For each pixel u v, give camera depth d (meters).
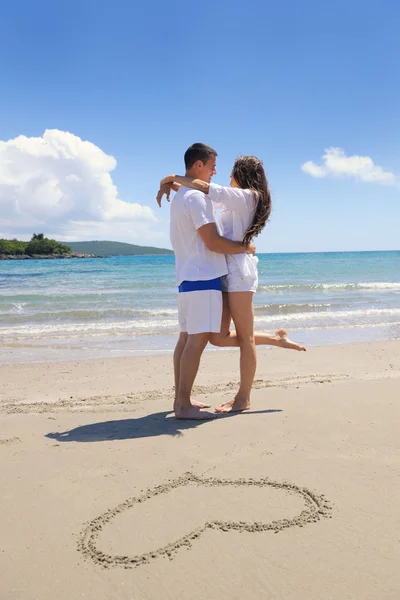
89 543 2.06
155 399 4.69
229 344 4.00
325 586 1.75
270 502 2.35
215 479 2.61
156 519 2.24
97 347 8.53
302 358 7.07
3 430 3.59
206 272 3.69
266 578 1.81
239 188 3.83
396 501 2.32
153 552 1.99
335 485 2.49
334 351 7.61
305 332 9.77
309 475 2.62
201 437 3.26
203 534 2.10
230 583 1.79
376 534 2.06
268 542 2.03
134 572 1.87
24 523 2.23
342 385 4.66
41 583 1.82
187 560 1.93
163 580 1.82
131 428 3.56
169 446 3.11
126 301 15.70
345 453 2.89
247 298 3.87
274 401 4.15
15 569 1.91
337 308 13.35
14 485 2.61
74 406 4.43
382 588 1.74
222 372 6.18
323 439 3.13
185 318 3.87
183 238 3.74
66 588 1.79
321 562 1.89
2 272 39.00
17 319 11.74
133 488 2.54
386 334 9.50
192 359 3.72
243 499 2.39
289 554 1.94
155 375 6.20
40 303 15.15
